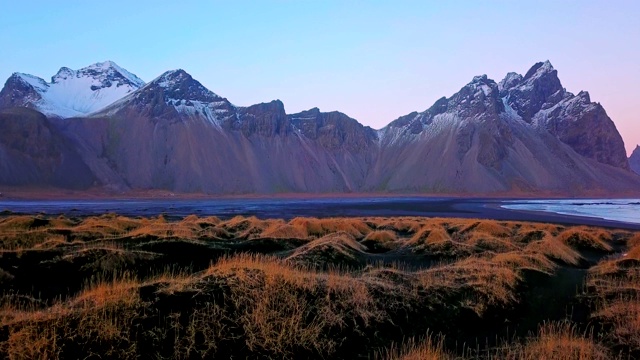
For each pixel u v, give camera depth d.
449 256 22.23
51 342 8.13
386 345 10.18
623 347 10.47
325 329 10.02
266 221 38.06
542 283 16.06
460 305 12.58
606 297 14.12
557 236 30.25
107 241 21.52
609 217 69.12
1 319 8.85
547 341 10.37
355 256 20.73
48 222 31.59
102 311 9.01
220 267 12.02
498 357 9.90
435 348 10.14
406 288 12.92
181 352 8.62
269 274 11.12
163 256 18.61
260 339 9.28
